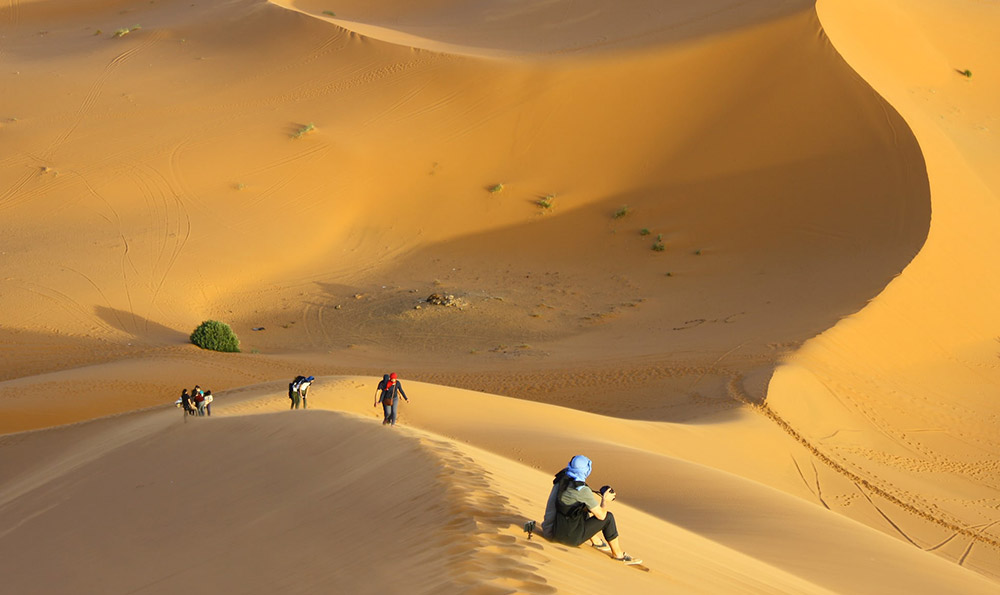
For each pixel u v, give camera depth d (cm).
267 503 898
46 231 4388
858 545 1338
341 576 606
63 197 4694
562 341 3641
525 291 4309
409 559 588
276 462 1052
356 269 4572
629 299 4138
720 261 4397
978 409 2969
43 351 3173
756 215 4678
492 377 3091
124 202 4706
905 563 1292
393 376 1501
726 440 2181
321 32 6769
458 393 2247
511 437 1772
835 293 3712
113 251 4247
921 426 2773
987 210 4484
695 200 4922
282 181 5047
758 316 3628
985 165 5069
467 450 975
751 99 5388
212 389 2681
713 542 1066
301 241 4684
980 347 3466
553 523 634
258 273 4356
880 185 4534
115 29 8000
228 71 6412
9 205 4606
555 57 6312
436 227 4988
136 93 6034
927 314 3559
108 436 1780
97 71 6525
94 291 3825
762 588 800
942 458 2544
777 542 1250
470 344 3625
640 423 2214
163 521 960
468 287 4353
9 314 3525
